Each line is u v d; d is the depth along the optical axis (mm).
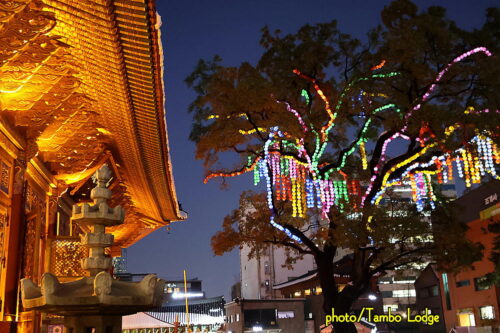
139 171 14891
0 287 9914
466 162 17734
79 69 8172
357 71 18781
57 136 11031
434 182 20094
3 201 9977
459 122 17172
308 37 18125
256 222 20750
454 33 17219
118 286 5434
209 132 18078
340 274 55281
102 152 13305
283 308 57812
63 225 15461
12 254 10125
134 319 32844
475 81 17609
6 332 9664
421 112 17172
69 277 12359
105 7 5902
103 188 5895
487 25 17406
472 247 18688
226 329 59500
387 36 17016
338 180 20156
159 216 21766
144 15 5934
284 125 17203
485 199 37156
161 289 5660
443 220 19641
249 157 19703
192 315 45094
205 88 17125
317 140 18891
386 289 71188
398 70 17766
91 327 5414
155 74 7770
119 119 10391
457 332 39781
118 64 7344
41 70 7934
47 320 11758
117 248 25438
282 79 18547
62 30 6926
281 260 79438
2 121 9172
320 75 18984
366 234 17641
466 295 42656
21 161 10422
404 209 19359
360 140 19406
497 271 22516
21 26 6344
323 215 19688
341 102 18172
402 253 19094
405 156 18906
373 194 19047
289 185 19344
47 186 12898
